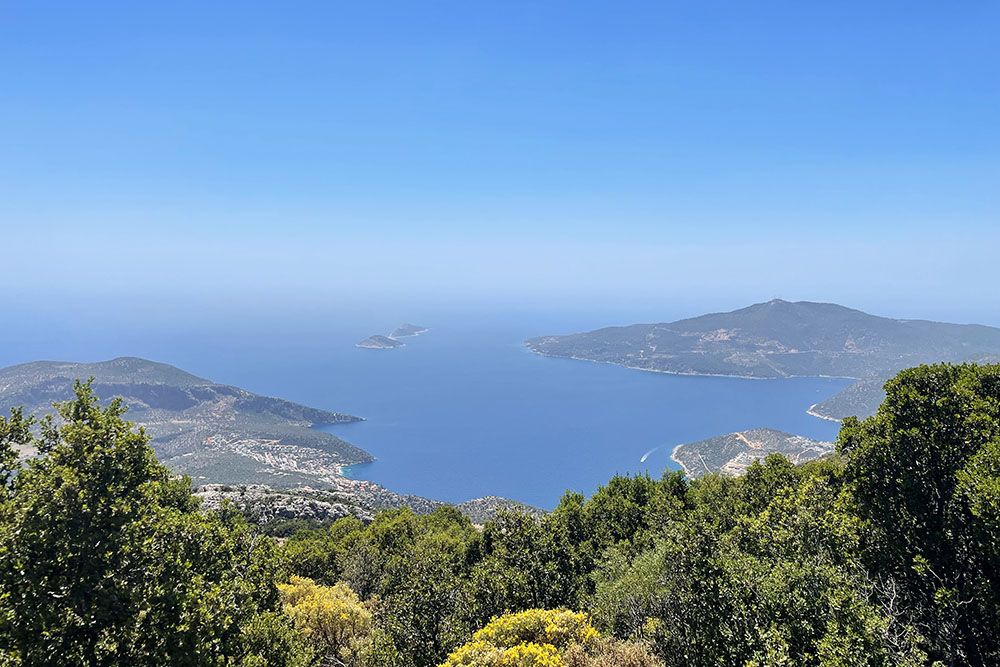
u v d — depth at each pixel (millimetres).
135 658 15320
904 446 21812
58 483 16500
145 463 18797
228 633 19047
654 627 17922
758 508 35938
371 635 31688
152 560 17703
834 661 11844
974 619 16859
